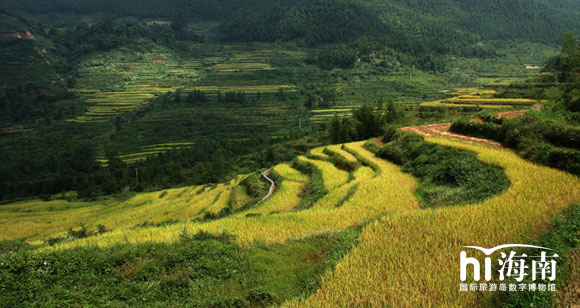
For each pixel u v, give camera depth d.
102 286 10.70
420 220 14.11
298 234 16.25
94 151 105.31
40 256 11.37
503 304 8.57
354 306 9.17
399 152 33.34
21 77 180.00
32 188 81.38
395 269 10.82
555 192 15.16
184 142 116.06
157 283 11.02
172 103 157.50
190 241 14.20
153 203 52.97
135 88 186.62
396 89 147.25
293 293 10.80
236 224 18.03
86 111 154.12
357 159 37.47
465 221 13.37
